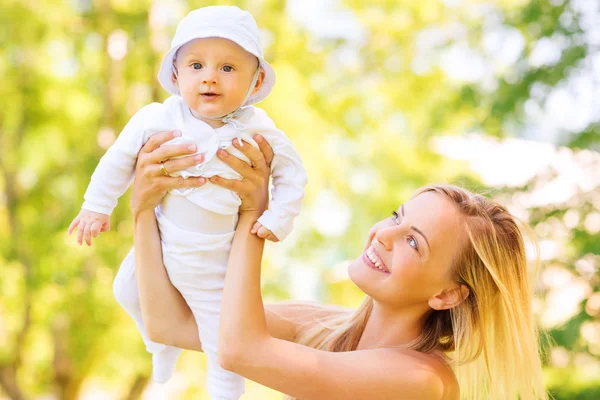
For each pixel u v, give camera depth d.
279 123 7.33
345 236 8.38
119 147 1.88
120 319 7.82
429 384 1.95
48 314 8.03
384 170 8.48
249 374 1.86
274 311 2.29
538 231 5.44
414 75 8.59
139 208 1.92
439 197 2.03
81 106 8.53
